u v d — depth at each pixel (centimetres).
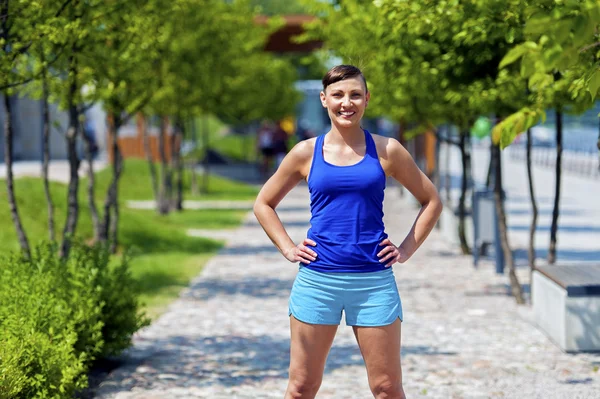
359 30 1305
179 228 2209
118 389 739
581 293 862
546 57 341
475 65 1045
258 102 3600
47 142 1168
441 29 901
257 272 1496
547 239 1930
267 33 2786
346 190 475
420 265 1563
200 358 860
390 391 489
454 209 1853
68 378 632
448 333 974
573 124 5338
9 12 771
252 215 2692
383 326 480
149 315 1098
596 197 3067
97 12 912
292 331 494
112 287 831
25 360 614
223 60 2297
